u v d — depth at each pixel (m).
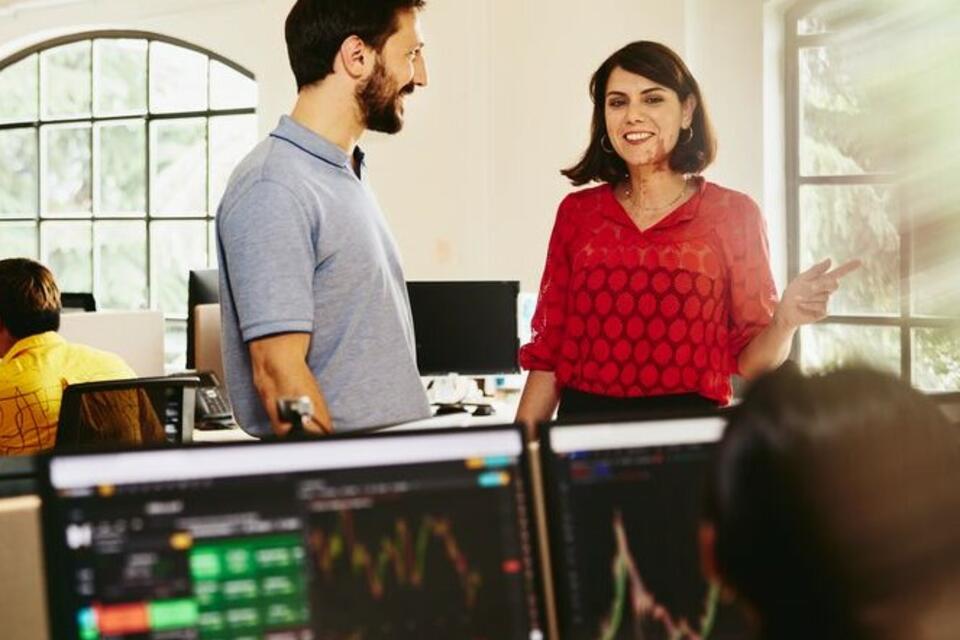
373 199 2.22
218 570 1.26
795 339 5.69
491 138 6.27
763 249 2.48
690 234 2.44
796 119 5.65
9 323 3.59
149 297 8.21
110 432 3.30
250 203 2.00
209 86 7.86
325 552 1.30
